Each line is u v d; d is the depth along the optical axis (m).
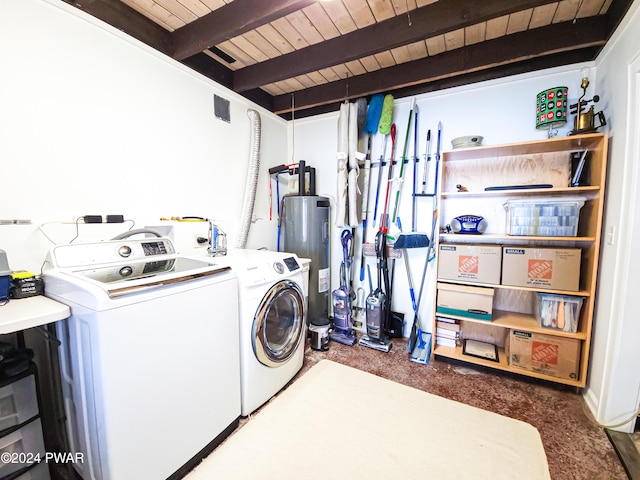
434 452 1.43
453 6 1.63
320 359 2.38
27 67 1.36
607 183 1.74
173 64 2.04
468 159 2.44
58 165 1.49
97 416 1.04
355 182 2.71
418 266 2.76
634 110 1.45
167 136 2.03
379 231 2.66
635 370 1.49
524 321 2.13
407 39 1.78
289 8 1.52
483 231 2.41
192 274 1.33
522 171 2.28
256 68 2.41
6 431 1.03
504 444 1.48
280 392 1.92
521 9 1.49
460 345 2.44
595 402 1.69
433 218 2.58
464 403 1.81
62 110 1.49
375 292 2.66
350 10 1.74
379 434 1.55
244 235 2.65
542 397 1.87
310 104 2.90
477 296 2.17
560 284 1.92
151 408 1.15
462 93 2.46
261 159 2.96
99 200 1.66
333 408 1.76
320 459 1.38
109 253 1.49
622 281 1.51
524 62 2.21
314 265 2.86
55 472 1.27
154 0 1.67
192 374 1.32
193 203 2.25
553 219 1.95
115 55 1.70
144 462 1.13
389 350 2.54
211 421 1.43
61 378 1.27
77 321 1.08
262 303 1.69
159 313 1.17
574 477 1.29
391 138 2.77
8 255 1.33
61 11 1.47
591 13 1.75
